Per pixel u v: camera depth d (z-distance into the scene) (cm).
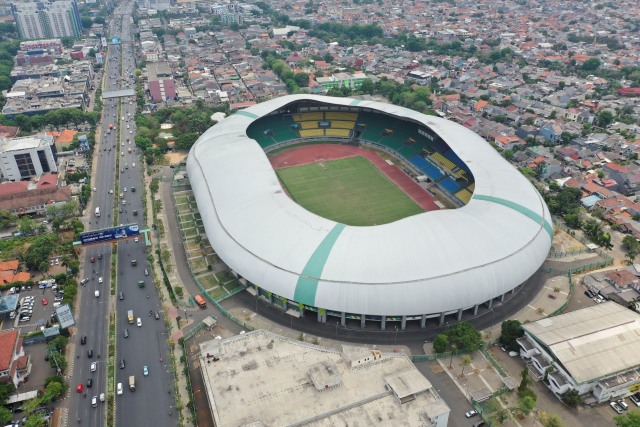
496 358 11225
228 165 16675
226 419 8831
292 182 19800
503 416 9575
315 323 12262
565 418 9744
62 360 10875
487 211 13650
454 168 19475
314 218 13538
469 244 12344
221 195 15250
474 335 11112
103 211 17825
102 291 13588
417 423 8719
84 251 15412
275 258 12425
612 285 13475
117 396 10300
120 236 14725
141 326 12250
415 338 11769
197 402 10119
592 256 15000
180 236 16075
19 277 13975
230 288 13512
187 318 12469
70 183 19938
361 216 17188
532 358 10925
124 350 11500
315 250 12338
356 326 12169
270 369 9919
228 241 13450
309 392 9369
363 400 9156
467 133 19150
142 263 14800
